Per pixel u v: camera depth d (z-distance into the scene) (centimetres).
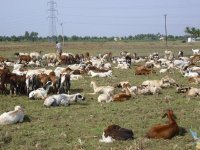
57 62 4575
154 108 1875
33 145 1332
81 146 1295
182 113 1759
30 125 1587
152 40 13850
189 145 1277
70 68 3478
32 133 1467
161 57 5541
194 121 1608
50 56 4859
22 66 3997
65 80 2345
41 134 1452
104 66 3997
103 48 8294
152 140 1337
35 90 2256
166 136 1348
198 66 3688
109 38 15075
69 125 1587
